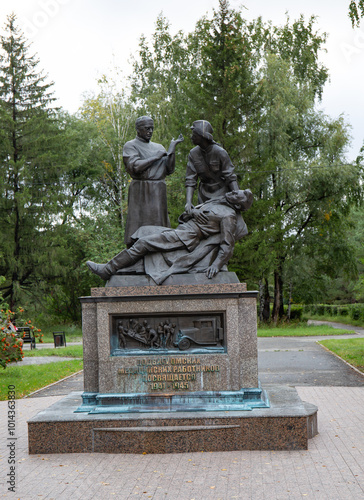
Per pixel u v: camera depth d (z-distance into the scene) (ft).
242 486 18.67
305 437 22.80
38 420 23.38
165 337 25.14
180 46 126.11
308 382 41.96
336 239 113.39
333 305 161.99
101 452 23.07
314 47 116.26
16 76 109.40
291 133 105.40
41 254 106.83
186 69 123.24
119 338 25.34
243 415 23.04
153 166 27.78
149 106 114.73
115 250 106.52
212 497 17.79
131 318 25.40
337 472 19.90
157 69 126.00
